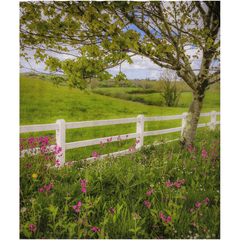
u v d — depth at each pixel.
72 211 2.01
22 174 2.34
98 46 2.11
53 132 5.73
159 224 1.87
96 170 2.78
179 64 2.92
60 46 2.37
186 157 3.86
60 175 2.67
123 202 2.12
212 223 1.92
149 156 3.97
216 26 3.17
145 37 2.75
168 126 7.13
